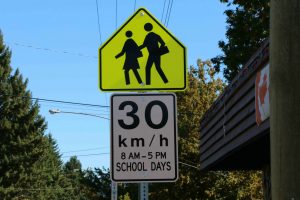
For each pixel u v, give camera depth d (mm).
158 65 8047
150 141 7848
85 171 70812
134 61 8062
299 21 5688
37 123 77500
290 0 5723
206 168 20125
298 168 5453
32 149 77000
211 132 18141
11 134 75875
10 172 75938
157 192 38875
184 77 8031
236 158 17188
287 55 5668
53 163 114375
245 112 13008
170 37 8102
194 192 38500
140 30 8133
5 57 76250
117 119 7910
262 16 25438
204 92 42594
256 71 11695
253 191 38000
